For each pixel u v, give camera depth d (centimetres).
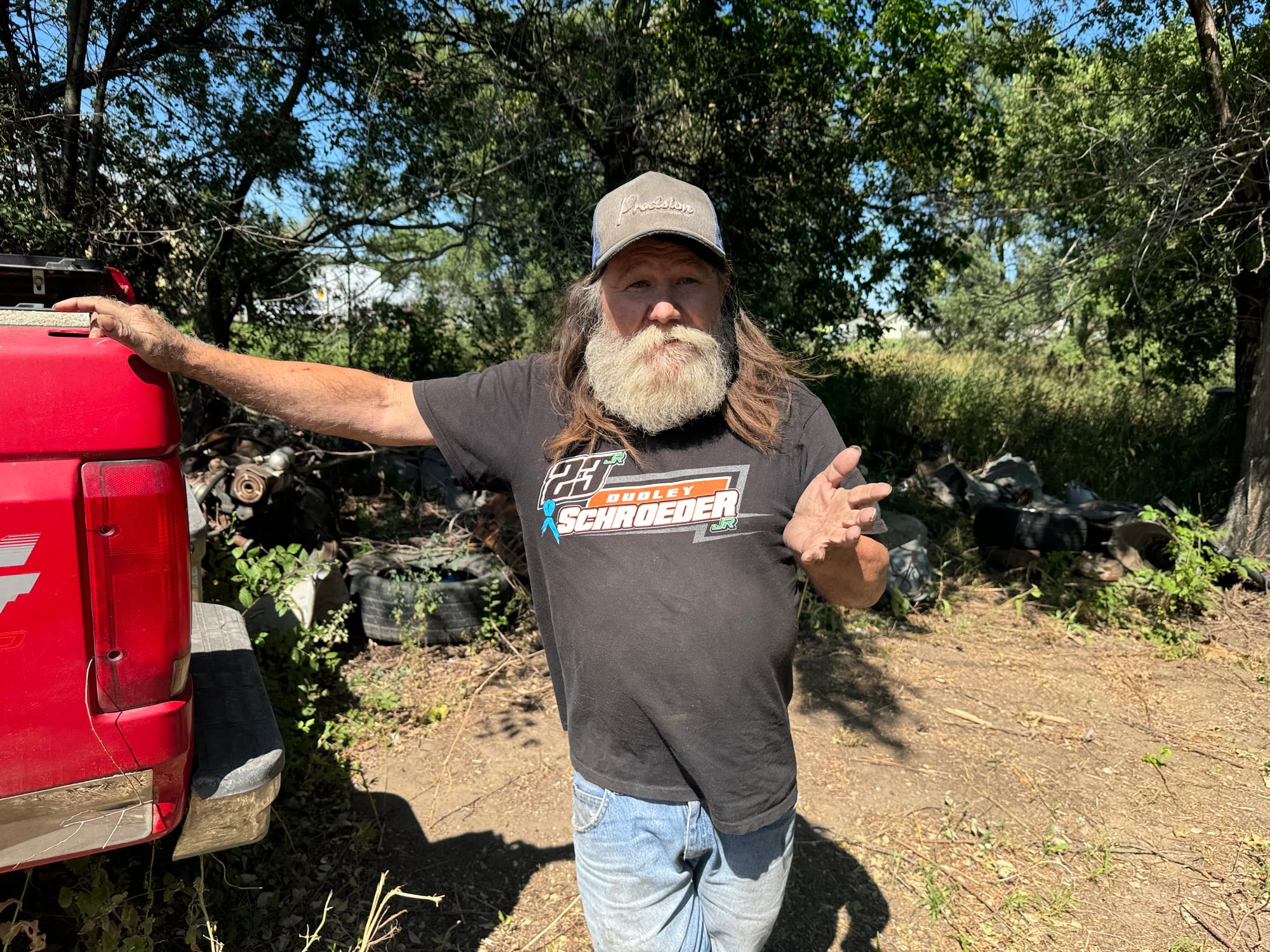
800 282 912
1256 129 619
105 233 610
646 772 161
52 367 146
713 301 169
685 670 154
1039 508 652
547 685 429
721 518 158
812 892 286
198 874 271
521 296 936
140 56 626
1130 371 1270
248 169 671
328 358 938
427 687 423
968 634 515
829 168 903
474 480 181
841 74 857
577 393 171
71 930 241
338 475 697
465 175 742
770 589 159
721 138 895
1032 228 982
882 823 325
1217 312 906
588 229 819
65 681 151
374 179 708
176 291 695
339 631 401
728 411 165
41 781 152
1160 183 641
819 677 451
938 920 274
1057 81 869
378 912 244
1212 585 561
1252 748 386
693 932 169
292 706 374
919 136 870
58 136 582
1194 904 284
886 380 1178
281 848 293
